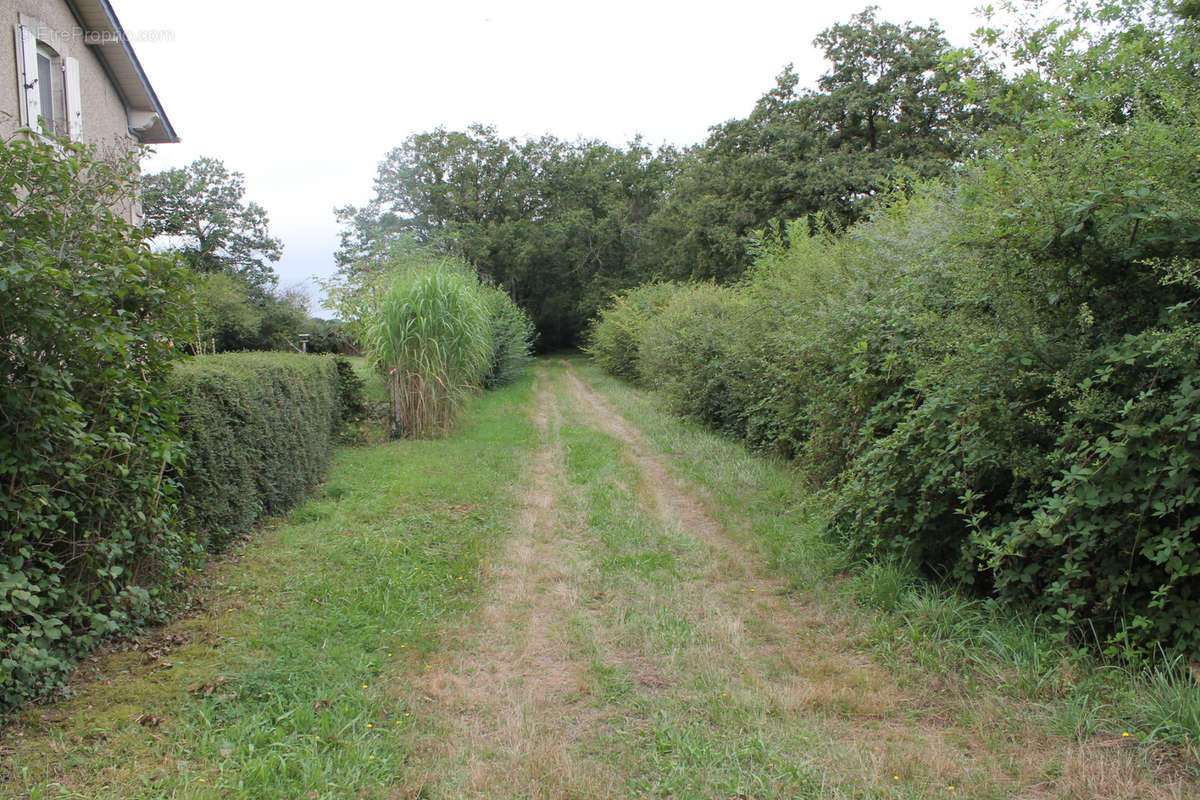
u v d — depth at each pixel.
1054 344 4.07
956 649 3.79
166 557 4.19
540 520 6.93
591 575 5.31
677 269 36.66
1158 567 3.41
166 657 3.75
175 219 39.66
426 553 5.70
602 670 3.81
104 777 2.68
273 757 2.83
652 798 2.74
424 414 11.22
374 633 4.16
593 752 3.07
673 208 38.94
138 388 3.87
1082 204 3.55
